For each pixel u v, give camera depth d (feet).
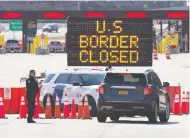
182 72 383.45
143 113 160.86
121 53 204.44
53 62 447.01
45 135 135.03
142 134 137.28
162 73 377.91
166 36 581.53
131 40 203.72
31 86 165.27
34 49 552.82
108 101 161.17
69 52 205.87
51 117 181.47
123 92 160.86
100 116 165.89
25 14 549.95
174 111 197.57
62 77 194.59
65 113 181.06
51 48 633.20
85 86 189.98
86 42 205.36
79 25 205.16
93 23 205.05
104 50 204.95
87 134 137.08
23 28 566.77
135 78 161.68
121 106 160.66
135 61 204.03
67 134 136.98
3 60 464.65
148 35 203.10
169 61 465.47
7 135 134.82
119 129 148.66
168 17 529.45
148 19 202.80
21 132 141.08
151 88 161.07
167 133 139.54
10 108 201.36
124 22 203.92
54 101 193.98
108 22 204.54
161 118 172.35
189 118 184.34
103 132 141.59
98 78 192.03
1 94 200.75
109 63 204.95
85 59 205.67
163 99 170.50
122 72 161.89
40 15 545.85
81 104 180.14
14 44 614.34
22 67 412.36
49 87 195.11
